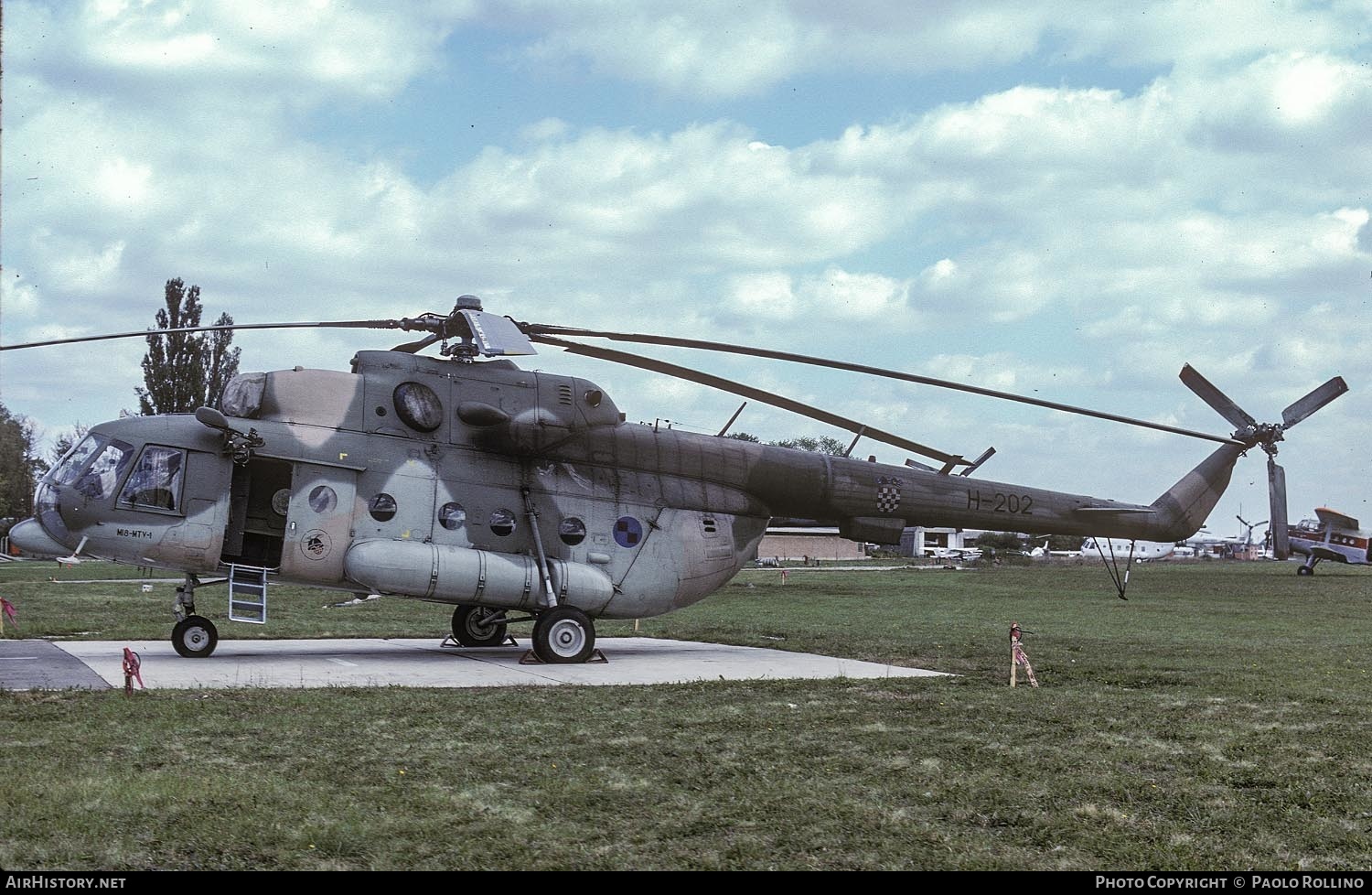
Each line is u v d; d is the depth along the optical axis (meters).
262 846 7.21
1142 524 25.00
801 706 13.19
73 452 17.50
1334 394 25.16
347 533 17.53
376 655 19.16
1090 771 9.76
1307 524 76.62
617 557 19.34
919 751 10.52
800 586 54.94
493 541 18.45
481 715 12.16
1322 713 13.20
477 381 18.80
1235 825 8.16
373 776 9.12
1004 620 31.09
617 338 17.73
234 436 17.03
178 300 62.56
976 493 23.25
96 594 36.59
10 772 8.91
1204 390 26.00
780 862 7.15
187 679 14.82
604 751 10.30
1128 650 21.92
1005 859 7.26
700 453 20.59
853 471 22.02
